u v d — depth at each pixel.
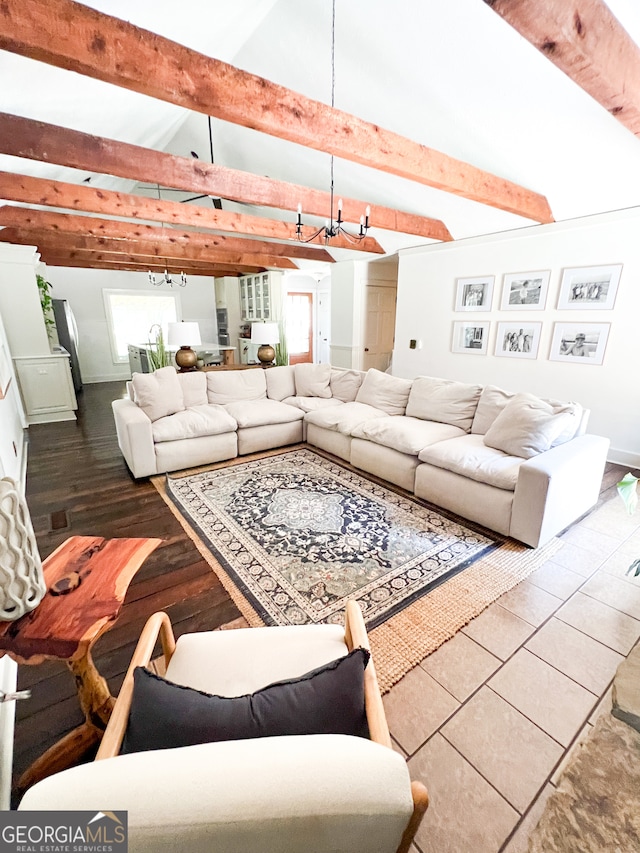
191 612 1.78
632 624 1.72
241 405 3.88
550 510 2.20
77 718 1.33
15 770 1.16
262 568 2.09
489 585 1.96
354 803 0.46
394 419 3.35
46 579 1.14
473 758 1.19
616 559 2.17
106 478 3.24
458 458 2.55
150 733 0.65
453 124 2.91
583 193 3.24
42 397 4.93
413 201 4.25
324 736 0.54
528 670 1.49
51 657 0.96
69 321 6.65
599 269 3.48
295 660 1.04
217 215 4.38
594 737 0.91
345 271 6.25
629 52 1.70
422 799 0.50
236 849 0.45
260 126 2.01
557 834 0.75
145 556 1.26
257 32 2.87
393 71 2.66
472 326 4.61
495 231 4.16
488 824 1.04
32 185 3.32
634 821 0.76
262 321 8.29
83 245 5.34
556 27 1.43
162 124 3.81
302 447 3.99
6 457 2.77
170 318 8.95
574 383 3.82
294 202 3.63
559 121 2.57
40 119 2.50
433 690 1.41
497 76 2.38
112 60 1.52
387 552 2.23
